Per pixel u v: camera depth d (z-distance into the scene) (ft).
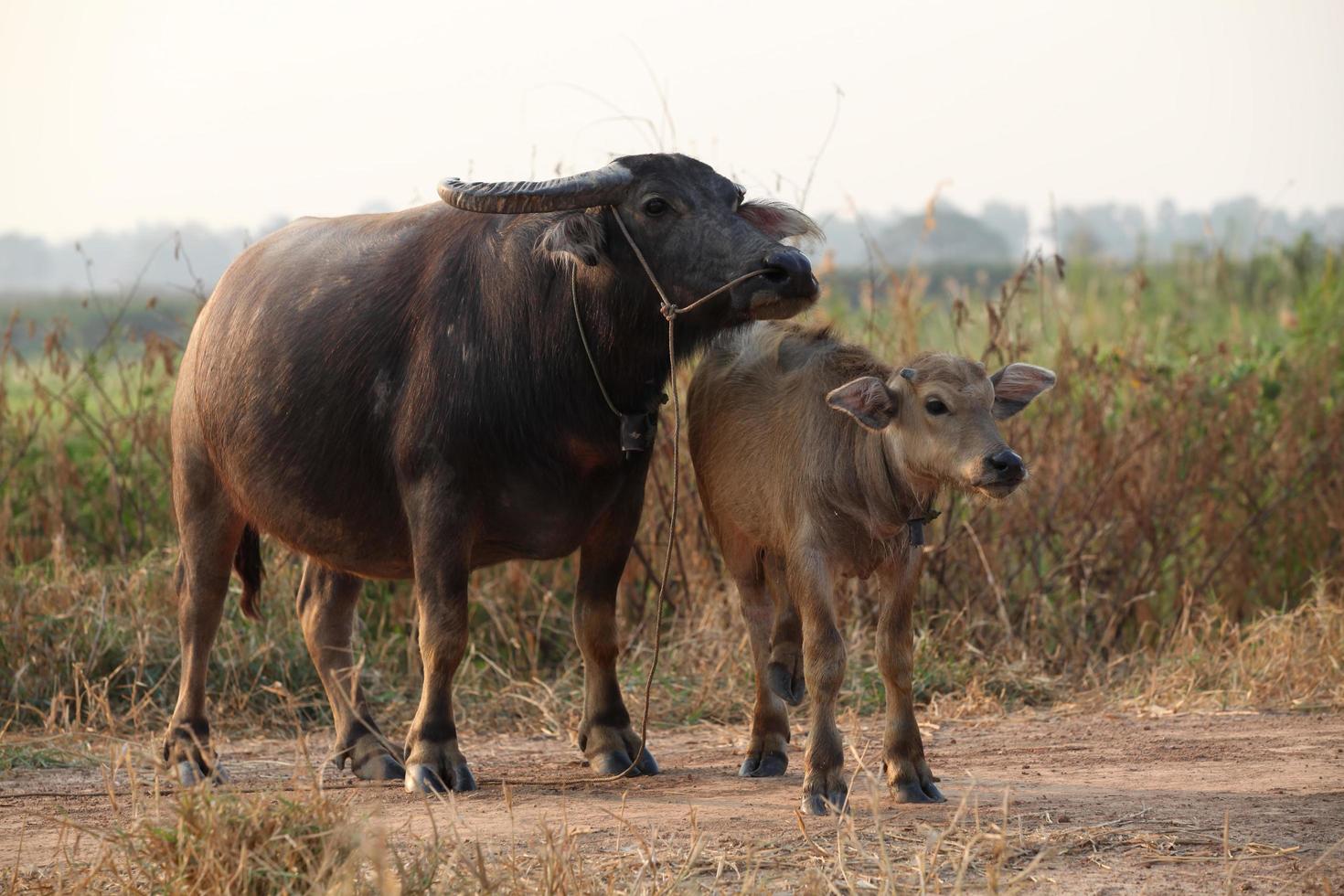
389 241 60.70
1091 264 134.92
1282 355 104.37
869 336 90.58
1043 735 67.92
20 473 93.91
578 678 81.71
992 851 41.70
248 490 61.26
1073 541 88.58
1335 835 45.27
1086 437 90.68
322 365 58.65
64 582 82.23
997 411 51.42
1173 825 46.68
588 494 57.93
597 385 55.93
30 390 107.65
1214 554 92.73
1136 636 89.40
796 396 53.52
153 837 39.93
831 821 47.50
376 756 60.95
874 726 70.90
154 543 90.17
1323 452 94.07
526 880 40.11
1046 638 85.40
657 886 39.81
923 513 50.83
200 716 62.69
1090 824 46.83
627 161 54.44
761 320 53.98
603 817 49.49
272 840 38.52
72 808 53.98
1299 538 93.40
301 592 67.31
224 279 65.36
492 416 55.57
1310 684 76.07
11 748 64.90
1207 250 133.59
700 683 77.20
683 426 85.92
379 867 35.55
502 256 56.24
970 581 86.99
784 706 59.67
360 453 58.29
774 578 56.80
